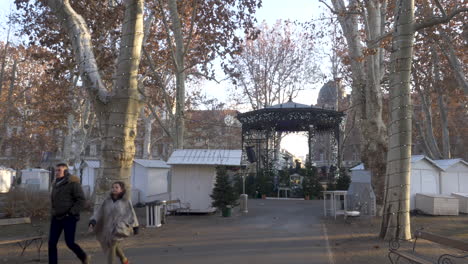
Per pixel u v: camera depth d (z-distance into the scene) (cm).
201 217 1470
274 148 2877
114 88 988
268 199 2400
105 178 956
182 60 1906
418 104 3036
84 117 2291
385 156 1449
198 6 1944
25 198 1473
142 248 868
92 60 1013
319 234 1047
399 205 937
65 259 763
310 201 2234
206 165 1550
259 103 3750
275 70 3750
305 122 2603
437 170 1670
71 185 632
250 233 1066
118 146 959
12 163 4291
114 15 1628
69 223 627
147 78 2134
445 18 930
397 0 963
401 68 943
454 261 738
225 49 1970
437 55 2145
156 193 2170
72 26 1025
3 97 2662
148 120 3225
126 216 613
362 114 1543
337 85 3288
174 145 1888
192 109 3744
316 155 5341
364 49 1360
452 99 2680
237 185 2531
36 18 1658
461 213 1563
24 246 846
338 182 2469
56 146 4281
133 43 984
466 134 4019
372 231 1094
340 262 727
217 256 776
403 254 676
